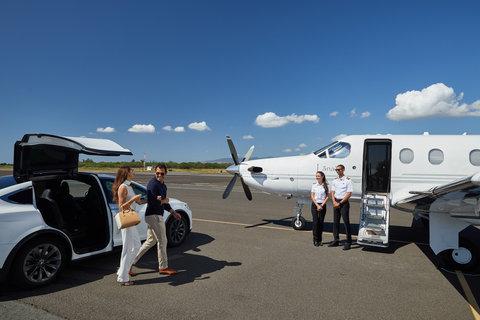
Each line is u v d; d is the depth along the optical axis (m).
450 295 4.77
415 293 4.82
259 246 7.36
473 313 4.19
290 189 9.04
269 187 9.30
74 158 6.14
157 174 5.35
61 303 4.32
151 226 5.30
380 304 4.41
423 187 7.66
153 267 5.82
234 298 4.52
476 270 5.89
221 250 6.98
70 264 5.27
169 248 7.11
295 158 9.16
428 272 5.80
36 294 4.61
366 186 8.24
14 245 4.48
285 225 9.88
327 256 6.66
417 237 8.57
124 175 5.06
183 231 7.38
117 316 3.97
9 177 5.52
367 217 7.45
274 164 9.27
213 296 4.59
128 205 4.95
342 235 8.75
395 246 7.58
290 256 6.61
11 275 4.60
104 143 5.99
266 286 4.98
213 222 10.20
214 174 47.34
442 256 6.09
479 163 7.40
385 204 7.39
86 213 6.10
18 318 3.89
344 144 8.47
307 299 4.52
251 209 13.06
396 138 8.05
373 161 8.20
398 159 7.87
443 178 7.57
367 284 5.14
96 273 5.49
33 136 5.63
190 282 5.12
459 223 6.00
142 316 3.97
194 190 21.12
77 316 3.96
